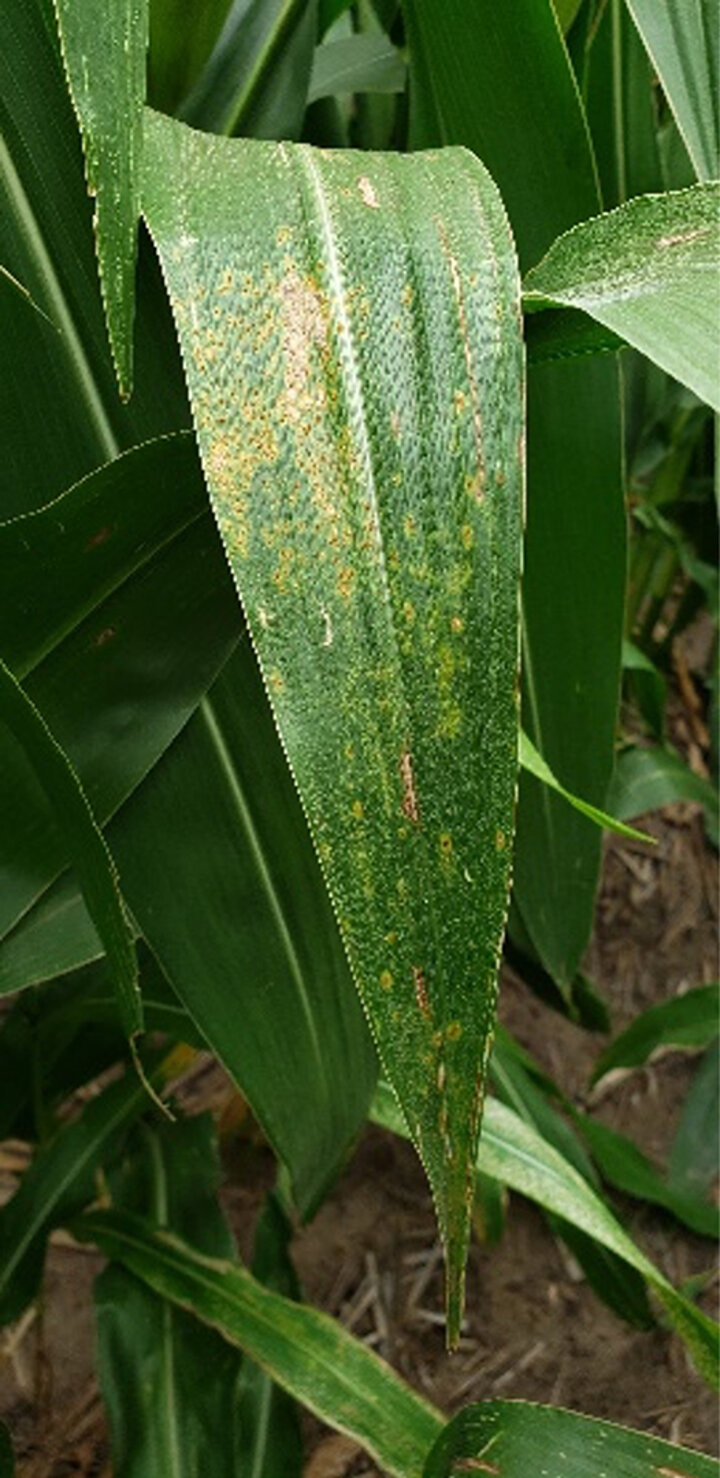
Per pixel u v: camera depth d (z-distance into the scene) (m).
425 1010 0.33
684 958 1.13
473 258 0.32
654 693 0.95
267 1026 0.56
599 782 0.70
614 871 1.16
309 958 0.55
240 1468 0.65
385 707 0.31
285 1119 0.58
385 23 0.63
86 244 0.42
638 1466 0.52
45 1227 0.68
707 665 1.28
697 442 1.05
